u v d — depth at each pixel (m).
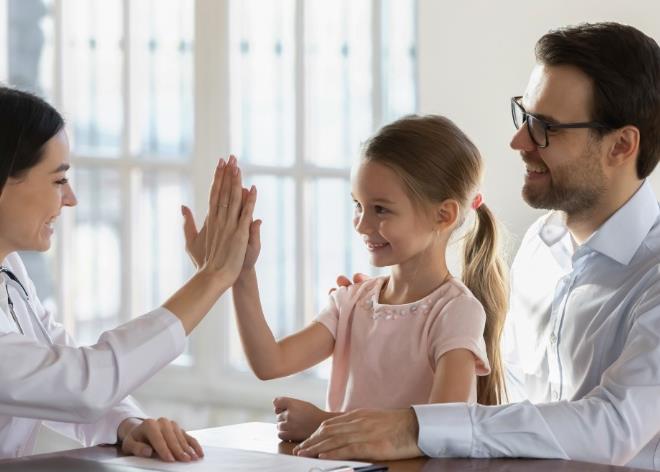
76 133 5.43
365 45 4.64
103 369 2.12
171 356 2.20
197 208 5.04
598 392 2.19
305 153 4.79
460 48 3.94
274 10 4.88
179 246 5.19
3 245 2.36
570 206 2.50
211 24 4.96
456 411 2.08
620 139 2.43
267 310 4.97
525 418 2.07
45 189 2.32
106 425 2.32
